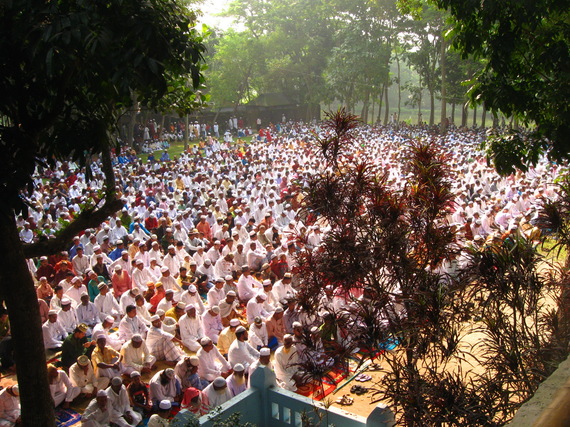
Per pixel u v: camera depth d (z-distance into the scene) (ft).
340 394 30.58
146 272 45.34
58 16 14.94
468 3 23.44
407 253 17.88
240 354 32.83
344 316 18.15
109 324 34.94
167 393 29.48
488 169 90.22
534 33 24.73
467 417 15.44
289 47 183.73
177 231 56.44
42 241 19.74
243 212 64.95
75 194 78.18
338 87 174.09
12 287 18.45
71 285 41.55
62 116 19.34
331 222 18.63
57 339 36.47
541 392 4.97
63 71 17.66
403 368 16.97
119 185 78.33
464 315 16.67
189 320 36.58
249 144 151.33
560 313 16.33
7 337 34.06
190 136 165.99
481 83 25.75
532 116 25.70
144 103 20.36
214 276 49.24
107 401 27.48
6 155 16.58
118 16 15.99
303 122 198.80
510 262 16.08
